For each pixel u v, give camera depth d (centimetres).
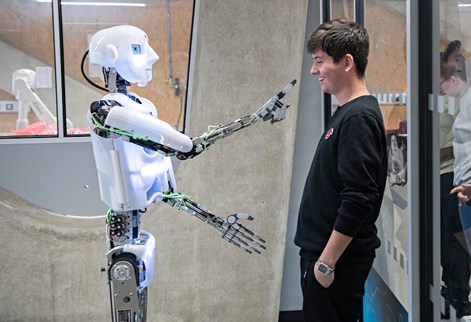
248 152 343
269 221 350
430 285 188
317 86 346
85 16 344
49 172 344
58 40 339
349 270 183
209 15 329
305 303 187
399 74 207
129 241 207
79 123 352
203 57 334
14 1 341
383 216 241
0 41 343
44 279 346
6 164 340
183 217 347
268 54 335
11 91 347
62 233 344
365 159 168
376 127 171
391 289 233
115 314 202
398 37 207
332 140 178
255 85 338
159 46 352
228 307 358
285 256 361
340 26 179
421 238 188
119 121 183
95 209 349
